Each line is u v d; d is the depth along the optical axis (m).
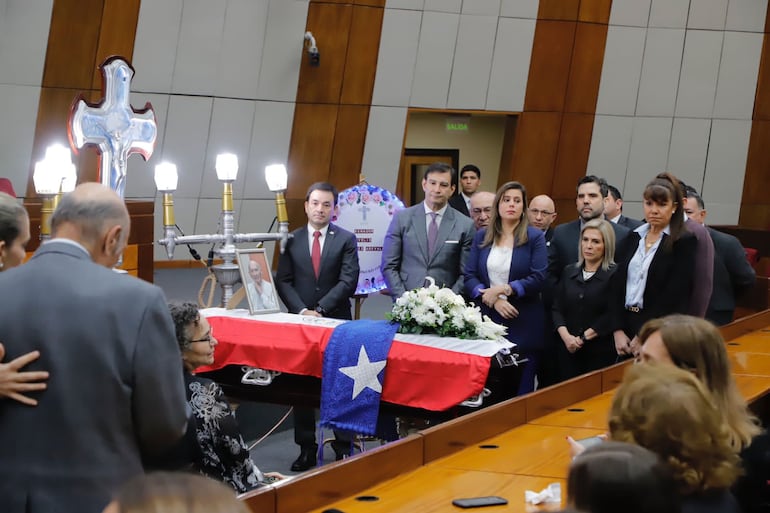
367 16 14.85
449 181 6.45
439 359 5.11
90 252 2.84
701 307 5.69
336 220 7.68
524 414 4.23
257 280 5.91
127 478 2.69
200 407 3.65
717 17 16.27
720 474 2.35
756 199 16.91
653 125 16.44
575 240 6.48
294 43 14.59
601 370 5.00
